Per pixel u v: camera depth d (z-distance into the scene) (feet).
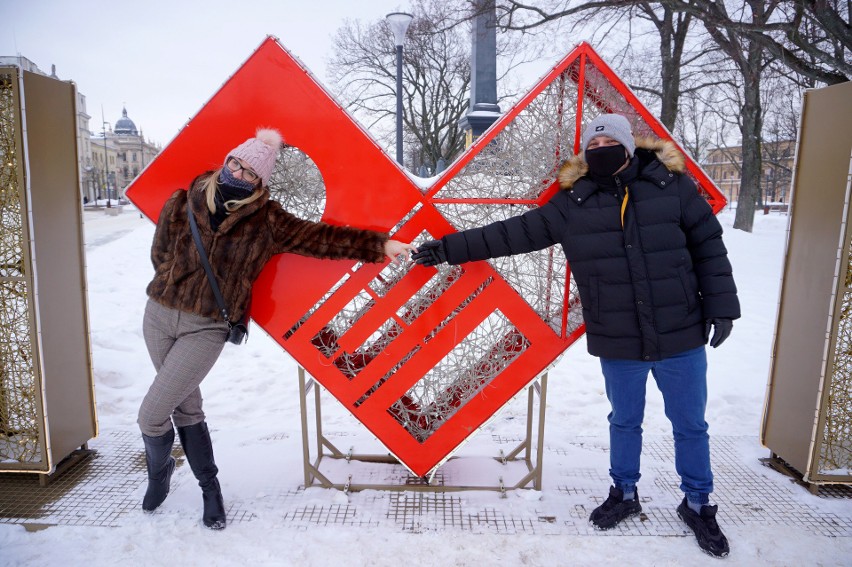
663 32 46.16
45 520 8.09
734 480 9.42
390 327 8.85
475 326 8.42
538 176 8.23
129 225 68.54
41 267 8.75
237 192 7.27
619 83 7.85
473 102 42.39
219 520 7.91
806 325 9.18
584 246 7.30
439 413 8.80
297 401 13.00
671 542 7.72
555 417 12.13
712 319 7.17
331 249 7.59
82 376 9.86
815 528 8.07
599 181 7.32
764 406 10.17
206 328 7.41
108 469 9.59
